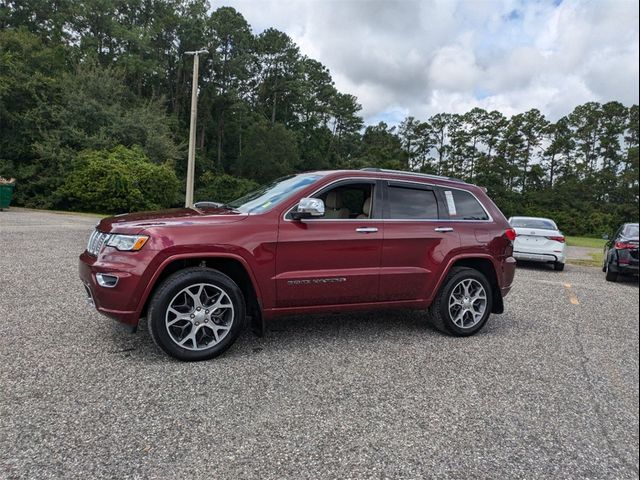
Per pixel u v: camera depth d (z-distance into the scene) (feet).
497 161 232.53
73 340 13.00
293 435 8.39
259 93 239.09
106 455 7.48
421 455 7.90
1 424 8.29
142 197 85.61
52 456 7.38
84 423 8.48
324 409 9.49
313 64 277.03
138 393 9.82
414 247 14.34
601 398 10.60
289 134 199.82
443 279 14.87
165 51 186.09
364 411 9.48
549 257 36.60
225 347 12.22
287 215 12.92
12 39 106.93
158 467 7.22
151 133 106.22
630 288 28.71
